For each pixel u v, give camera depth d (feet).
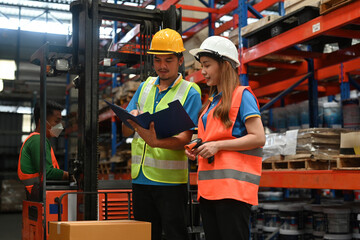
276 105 29.22
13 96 46.65
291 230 15.80
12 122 62.28
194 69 22.67
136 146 9.31
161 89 9.34
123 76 38.27
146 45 11.95
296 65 20.76
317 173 12.09
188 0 28.99
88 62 11.00
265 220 17.04
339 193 24.13
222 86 7.42
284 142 14.26
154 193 8.93
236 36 18.30
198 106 9.07
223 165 7.16
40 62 10.98
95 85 11.00
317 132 13.26
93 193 10.41
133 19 11.75
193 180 17.98
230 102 7.29
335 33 14.56
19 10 55.67
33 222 10.84
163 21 11.76
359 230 14.11
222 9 26.61
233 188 7.02
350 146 11.60
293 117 22.33
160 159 8.89
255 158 7.36
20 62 64.13
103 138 42.34
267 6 23.58
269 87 25.30
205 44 7.63
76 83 11.71
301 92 27.84
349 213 14.30
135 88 28.04
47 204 10.89
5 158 58.44
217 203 7.23
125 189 11.99
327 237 14.17
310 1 14.11
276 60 19.62
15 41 63.98
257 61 19.67
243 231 7.13
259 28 16.34
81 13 11.34
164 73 9.05
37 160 12.88
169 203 8.84
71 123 45.01
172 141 8.46
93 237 7.61
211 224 7.51
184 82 9.28
